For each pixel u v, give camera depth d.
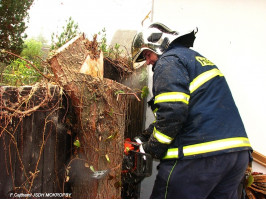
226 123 1.44
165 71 1.44
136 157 1.70
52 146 1.46
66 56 1.49
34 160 1.37
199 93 1.47
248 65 2.43
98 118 1.52
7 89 1.22
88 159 1.54
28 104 1.29
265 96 2.40
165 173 1.50
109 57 2.32
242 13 2.42
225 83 1.58
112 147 1.62
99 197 1.59
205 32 2.53
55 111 1.43
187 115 1.44
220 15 2.48
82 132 1.54
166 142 1.43
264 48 2.38
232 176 1.50
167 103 1.38
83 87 1.47
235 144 1.41
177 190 1.45
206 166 1.40
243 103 2.47
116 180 1.68
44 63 1.79
